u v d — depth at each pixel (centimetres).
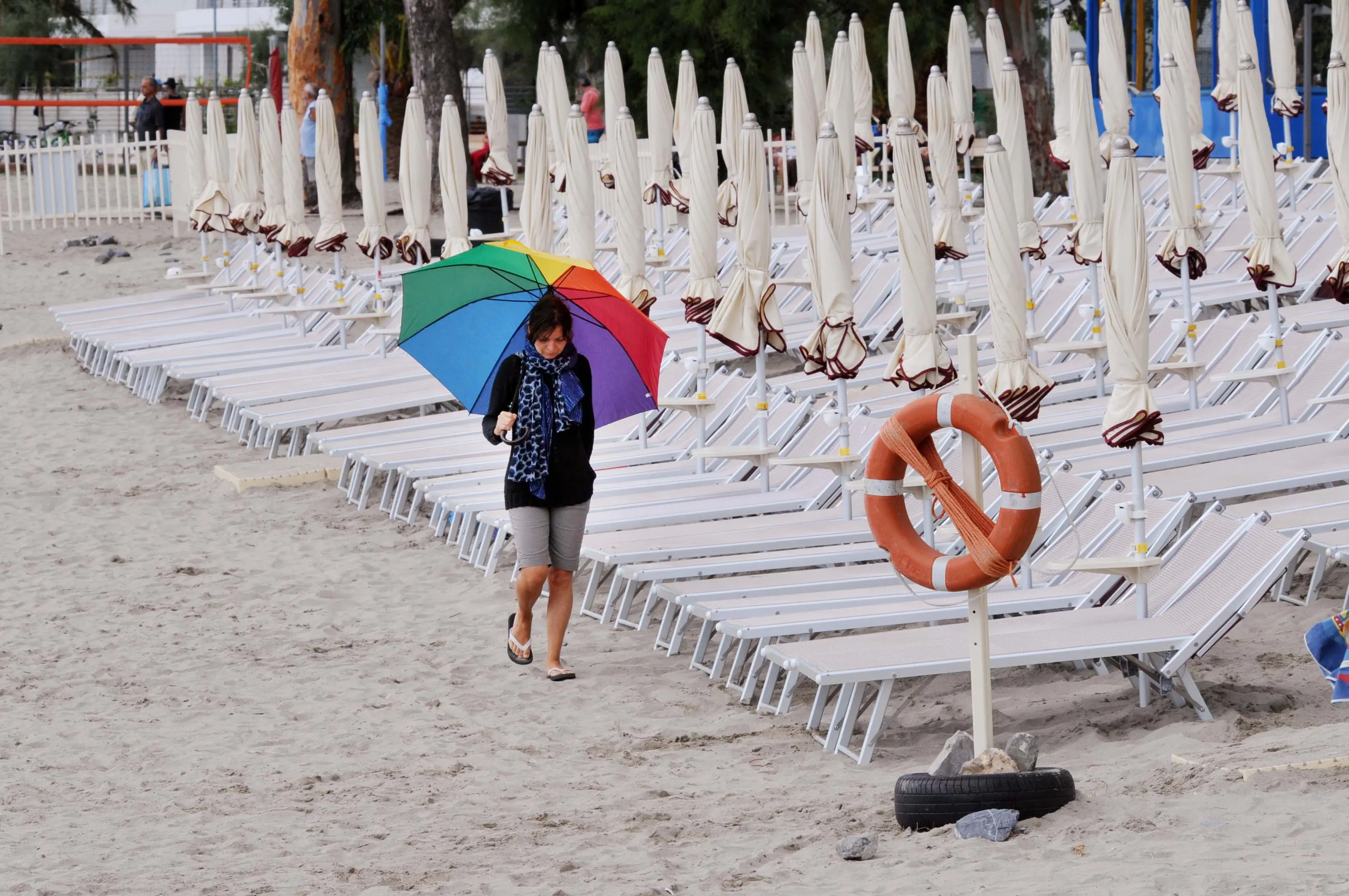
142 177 10888
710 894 1880
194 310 6950
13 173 13638
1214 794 1989
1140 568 2641
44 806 2441
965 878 1784
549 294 2917
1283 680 2686
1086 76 4119
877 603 2839
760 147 3409
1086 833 1895
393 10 12344
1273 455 3319
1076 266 5584
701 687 2955
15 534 4331
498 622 3441
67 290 8462
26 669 3212
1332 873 1634
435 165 9850
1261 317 4225
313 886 2034
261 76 16038
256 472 4784
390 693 2998
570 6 11888
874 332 5175
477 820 2289
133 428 5609
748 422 4066
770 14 10775
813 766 2464
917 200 2984
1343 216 3312
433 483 4034
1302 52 7819
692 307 3769
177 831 2297
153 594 3753
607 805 2334
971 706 2641
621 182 4312
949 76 6019
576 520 2977
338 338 6119
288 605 3638
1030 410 2836
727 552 3209
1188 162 3816
